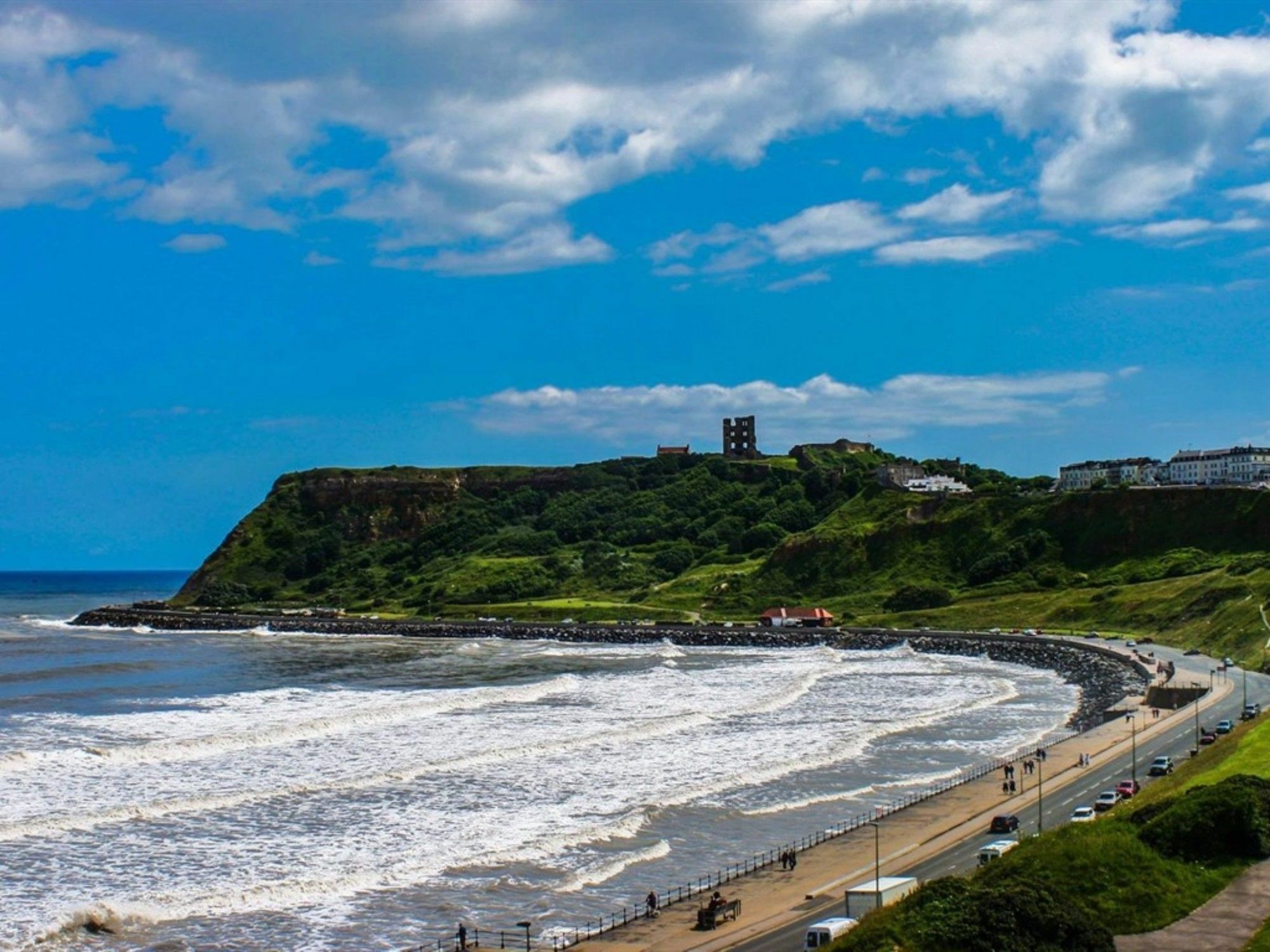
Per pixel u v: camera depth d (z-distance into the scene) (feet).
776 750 300.81
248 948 164.04
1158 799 188.75
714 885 191.93
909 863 192.95
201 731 317.63
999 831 209.46
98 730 317.42
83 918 168.96
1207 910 141.38
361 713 342.23
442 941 167.63
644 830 224.94
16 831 210.59
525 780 262.67
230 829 219.00
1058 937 129.90
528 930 163.02
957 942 128.98
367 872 195.42
